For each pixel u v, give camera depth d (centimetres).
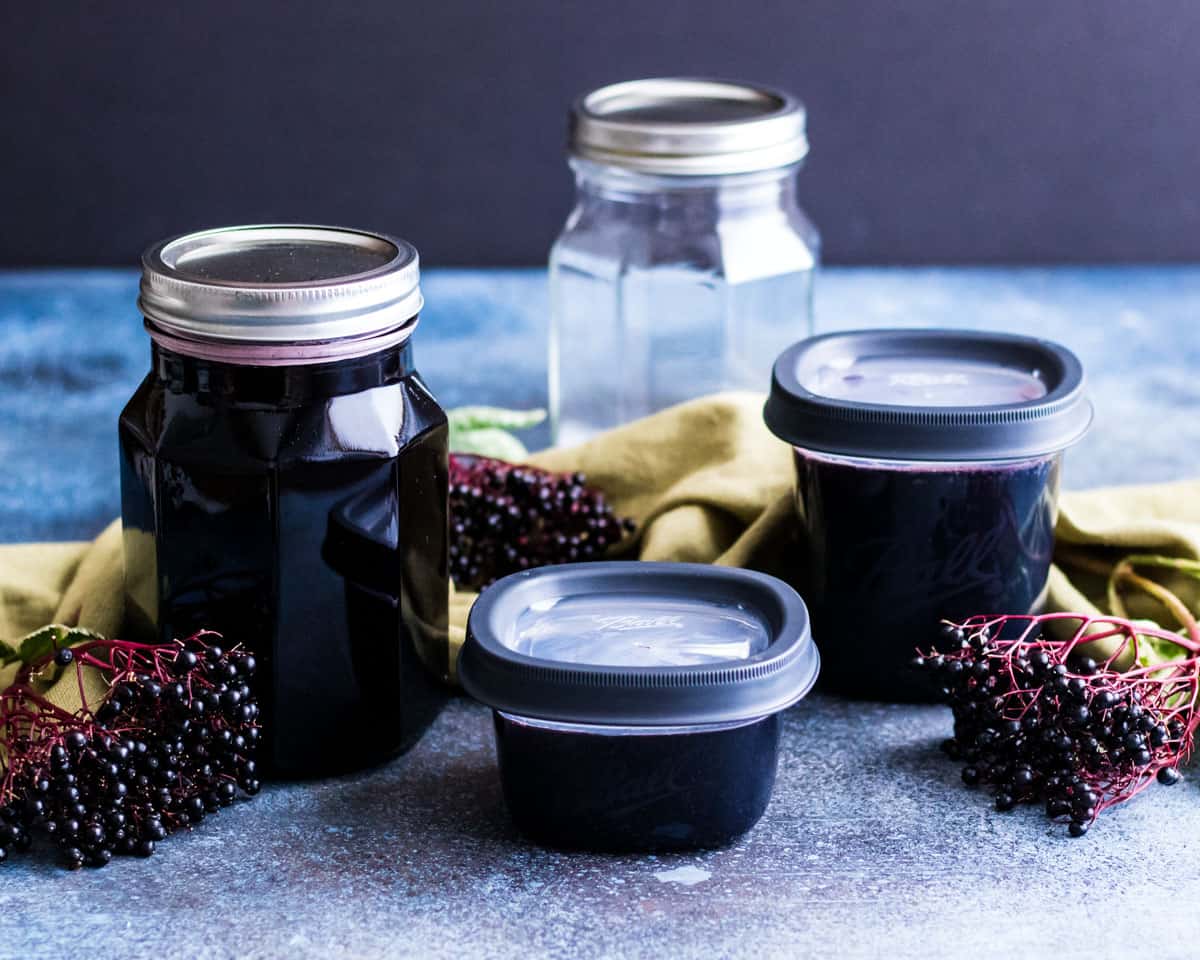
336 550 84
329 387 83
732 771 82
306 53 144
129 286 142
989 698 85
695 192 103
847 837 84
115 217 148
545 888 82
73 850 82
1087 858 83
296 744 86
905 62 146
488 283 144
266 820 85
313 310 82
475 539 95
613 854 83
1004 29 146
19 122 144
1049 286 142
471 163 148
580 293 106
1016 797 85
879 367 93
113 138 146
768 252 104
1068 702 84
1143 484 108
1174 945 80
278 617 84
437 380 121
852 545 89
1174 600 91
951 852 83
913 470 87
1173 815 85
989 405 87
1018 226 152
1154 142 149
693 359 105
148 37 142
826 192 151
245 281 83
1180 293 140
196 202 149
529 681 80
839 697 92
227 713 82
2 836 82
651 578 86
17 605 92
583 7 144
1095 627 90
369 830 84
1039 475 88
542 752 81
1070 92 148
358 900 81
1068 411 88
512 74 145
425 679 88
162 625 85
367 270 85
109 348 125
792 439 88
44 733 84
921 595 89
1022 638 86
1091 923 81
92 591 90
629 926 80
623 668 80
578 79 146
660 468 98
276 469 83
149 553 85
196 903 81
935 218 152
